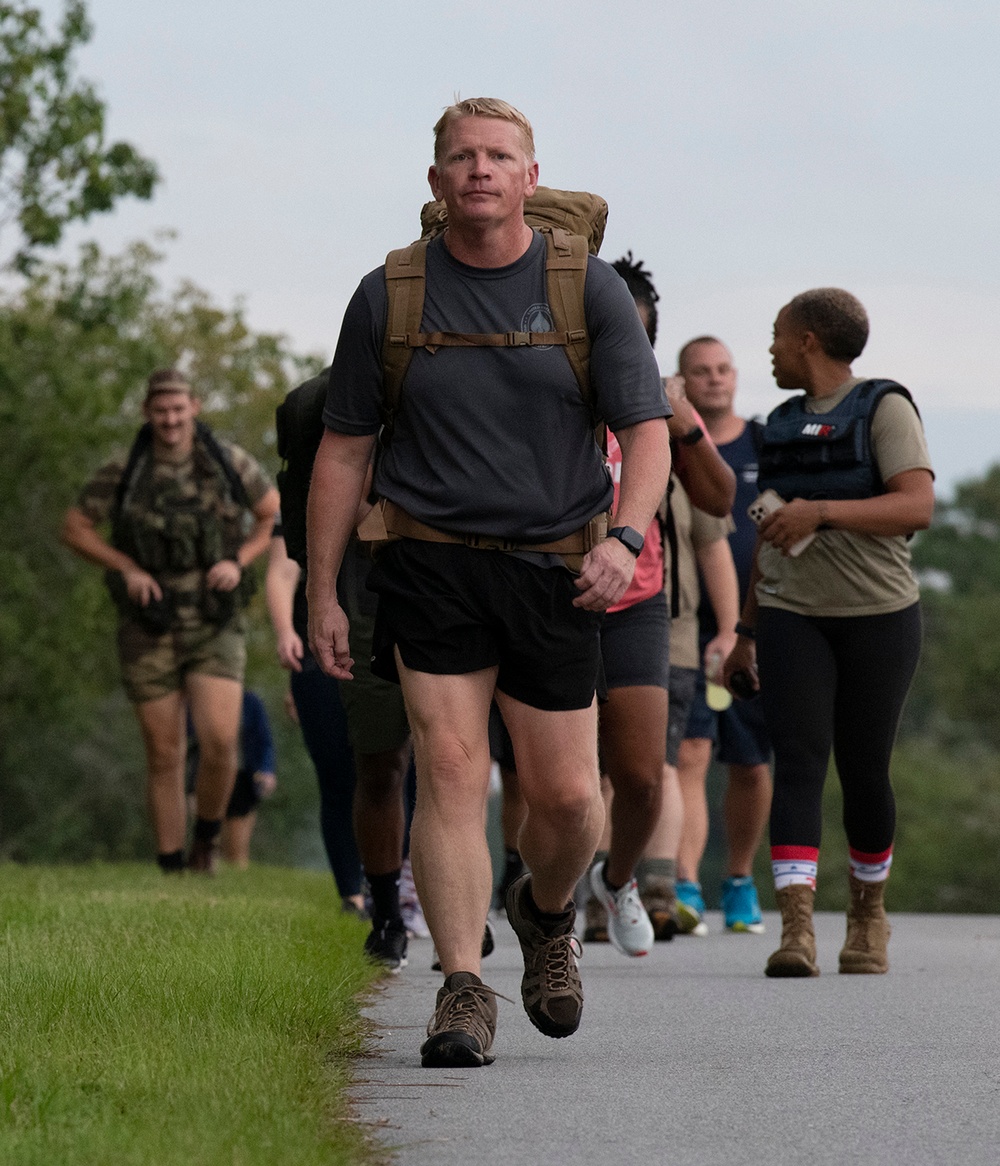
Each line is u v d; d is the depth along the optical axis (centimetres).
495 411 1207
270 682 10644
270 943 1619
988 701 18575
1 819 11075
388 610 1223
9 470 9012
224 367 11075
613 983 1831
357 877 2502
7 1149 814
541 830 1231
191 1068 998
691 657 2577
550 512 1202
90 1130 849
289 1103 921
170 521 3212
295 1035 1184
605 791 2439
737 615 2664
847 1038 1374
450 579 1199
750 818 2895
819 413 1948
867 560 1911
